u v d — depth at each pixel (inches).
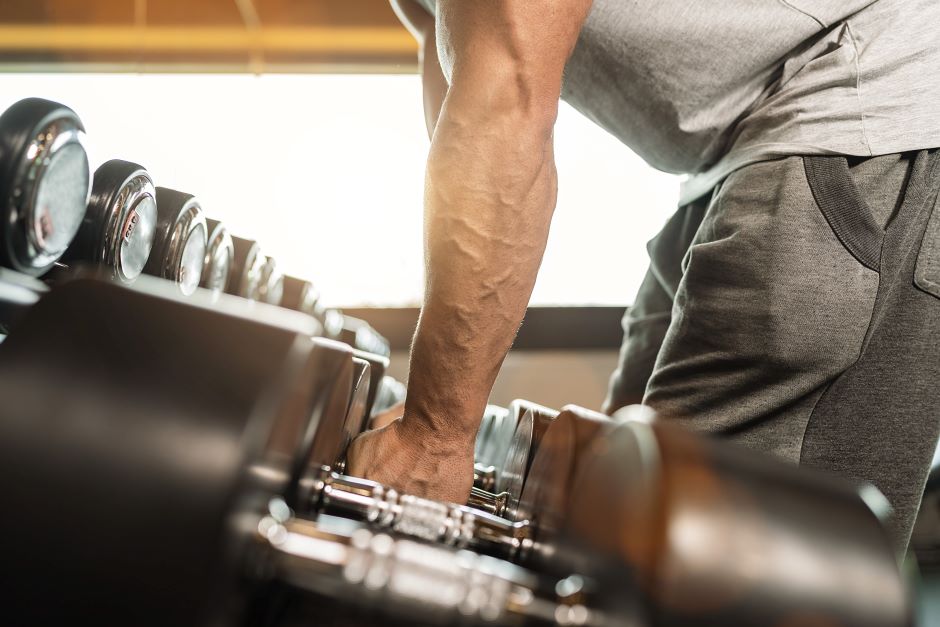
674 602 9.9
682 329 26.8
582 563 12.0
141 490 10.5
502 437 33.4
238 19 142.9
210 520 10.4
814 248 24.5
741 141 27.0
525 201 19.0
